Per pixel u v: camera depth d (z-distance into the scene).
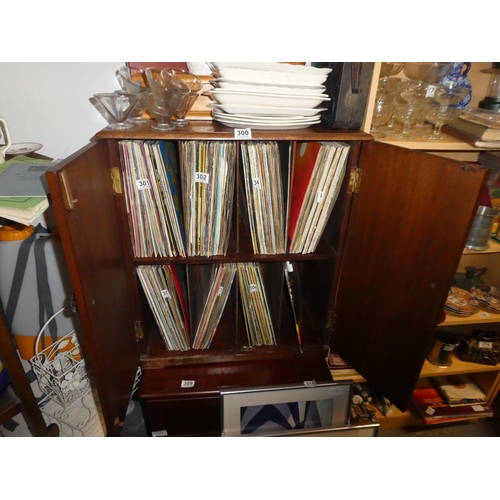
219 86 0.91
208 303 1.16
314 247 1.14
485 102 1.17
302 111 0.93
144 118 1.05
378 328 1.14
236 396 1.09
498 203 1.25
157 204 1.00
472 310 1.38
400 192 0.94
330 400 1.14
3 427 1.16
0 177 0.87
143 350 1.23
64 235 0.66
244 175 1.00
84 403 1.24
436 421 1.50
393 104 1.09
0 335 0.87
